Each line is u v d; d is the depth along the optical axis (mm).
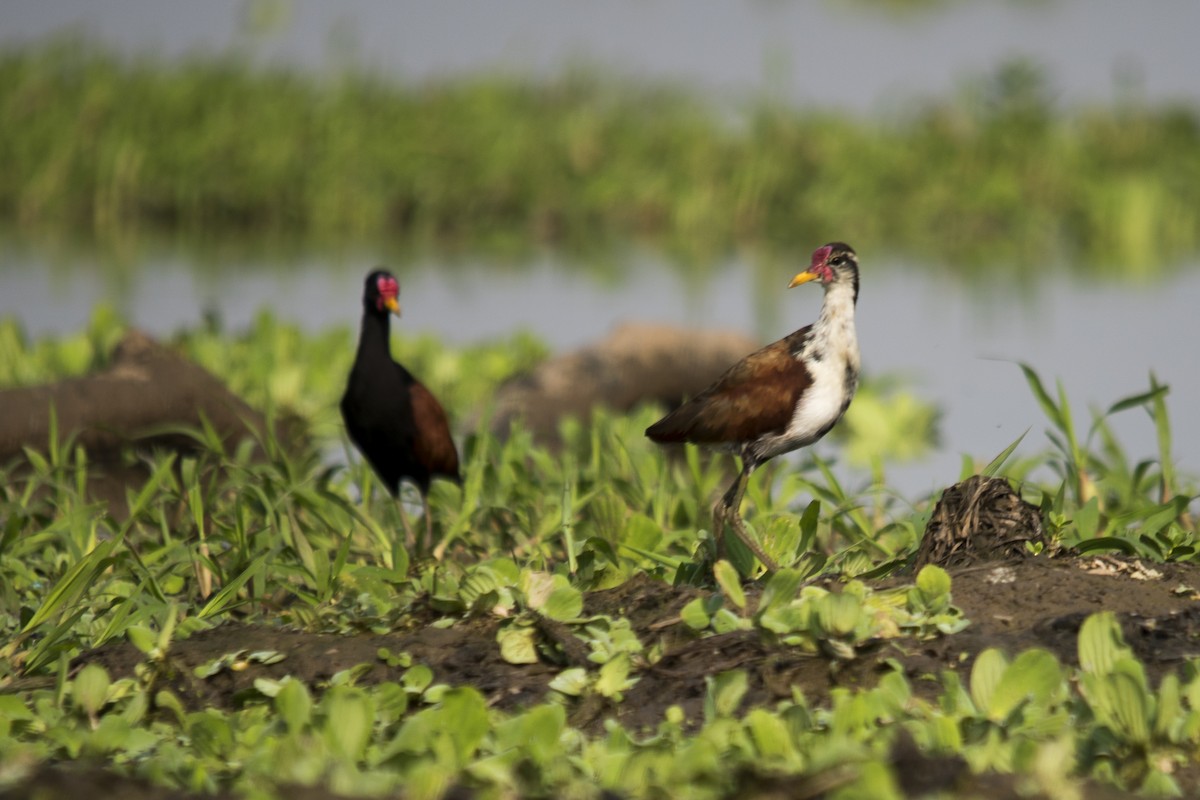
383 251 28891
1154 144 35750
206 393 13719
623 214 33000
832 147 34625
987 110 35469
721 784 5836
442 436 12578
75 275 24516
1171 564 8539
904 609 7781
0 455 12820
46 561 10672
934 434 16938
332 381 17375
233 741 6691
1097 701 6543
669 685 7344
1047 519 9203
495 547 11023
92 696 7262
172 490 11539
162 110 33594
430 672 7449
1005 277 25984
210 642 8219
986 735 6465
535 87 38250
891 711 6711
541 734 6430
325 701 6844
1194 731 6367
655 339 17312
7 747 6672
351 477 12516
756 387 10164
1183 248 31047
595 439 12180
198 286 23781
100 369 16000
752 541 9461
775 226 32688
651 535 9969
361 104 35750
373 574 9305
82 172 31297
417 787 5574
